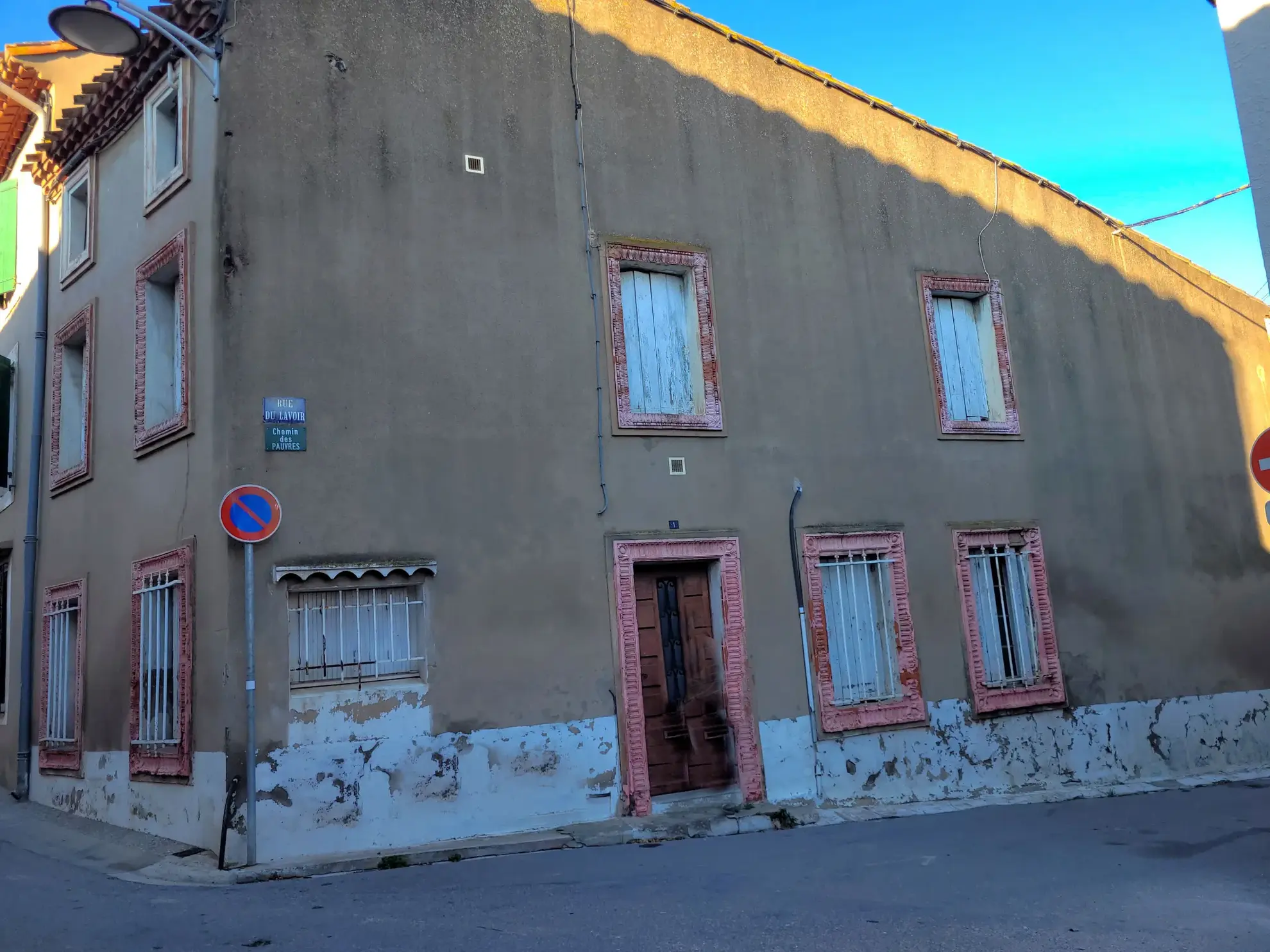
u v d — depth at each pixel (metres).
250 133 8.83
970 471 11.98
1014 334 12.85
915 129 12.69
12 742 11.89
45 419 11.98
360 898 6.59
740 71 11.49
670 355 10.58
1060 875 7.07
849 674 10.74
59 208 12.05
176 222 9.39
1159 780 12.28
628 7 10.88
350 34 9.38
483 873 7.42
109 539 10.17
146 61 9.98
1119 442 13.38
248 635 7.89
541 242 9.88
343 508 8.55
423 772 8.45
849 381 11.38
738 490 10.41
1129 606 12.84
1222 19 7.61
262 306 8.61
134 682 9.31
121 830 9.23
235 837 7.71
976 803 10.66
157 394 9.79
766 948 5.25
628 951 5.21
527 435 9.43
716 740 9.93
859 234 11.90
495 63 10.02
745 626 10.14
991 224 13.02
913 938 5.43
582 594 9.40
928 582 11.33
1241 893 6.52
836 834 8.95
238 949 5.36
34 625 11.68
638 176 10.56
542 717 9.01
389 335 9.01
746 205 11.18
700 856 7.93
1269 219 7.23
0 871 7.78
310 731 8.12
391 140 9.36
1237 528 14.28
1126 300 14.07
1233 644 13.66
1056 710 11.89
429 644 8.68
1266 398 15.40
